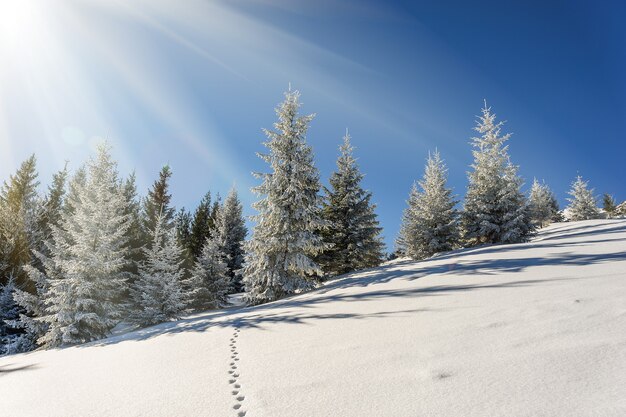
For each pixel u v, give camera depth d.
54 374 5.97
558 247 13.34
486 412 2.57
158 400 3.77
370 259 27.19
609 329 3.90
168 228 31.48
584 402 2.50
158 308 16.83
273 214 18.45
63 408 4.01
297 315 7.63
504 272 8.94
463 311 5.64
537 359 3.38
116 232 16.20
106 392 4.34
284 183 19.05
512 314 5.05
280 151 19.19
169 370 4.89
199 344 6.32
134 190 31.89
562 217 58.81
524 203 26.55
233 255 38.00
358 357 4.21
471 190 28.67
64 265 15.12
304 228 19.11
